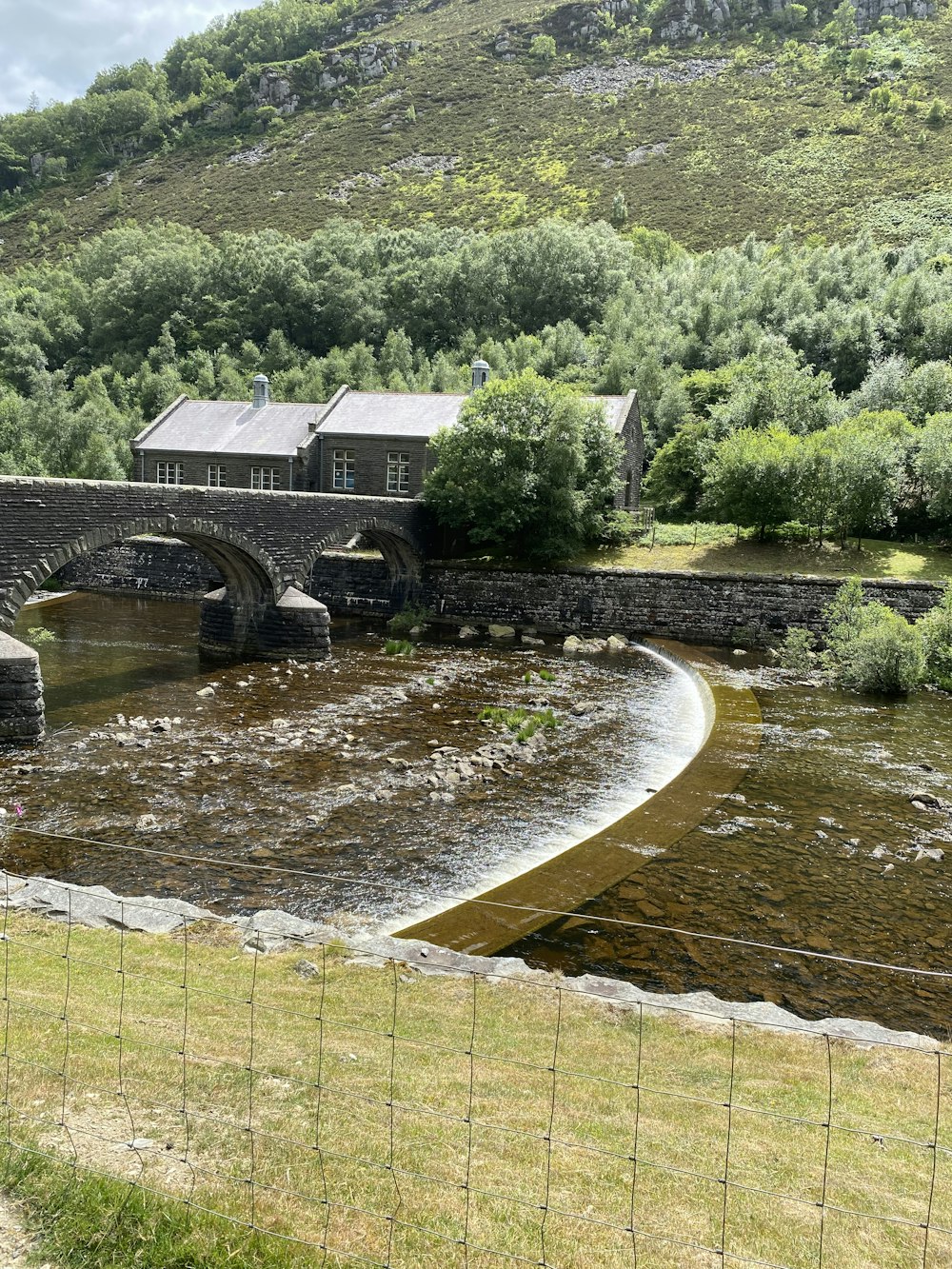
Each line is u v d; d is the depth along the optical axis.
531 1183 5.33
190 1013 7.64
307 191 151.25
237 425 51.00
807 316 71.69
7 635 20.83
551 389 40.97
